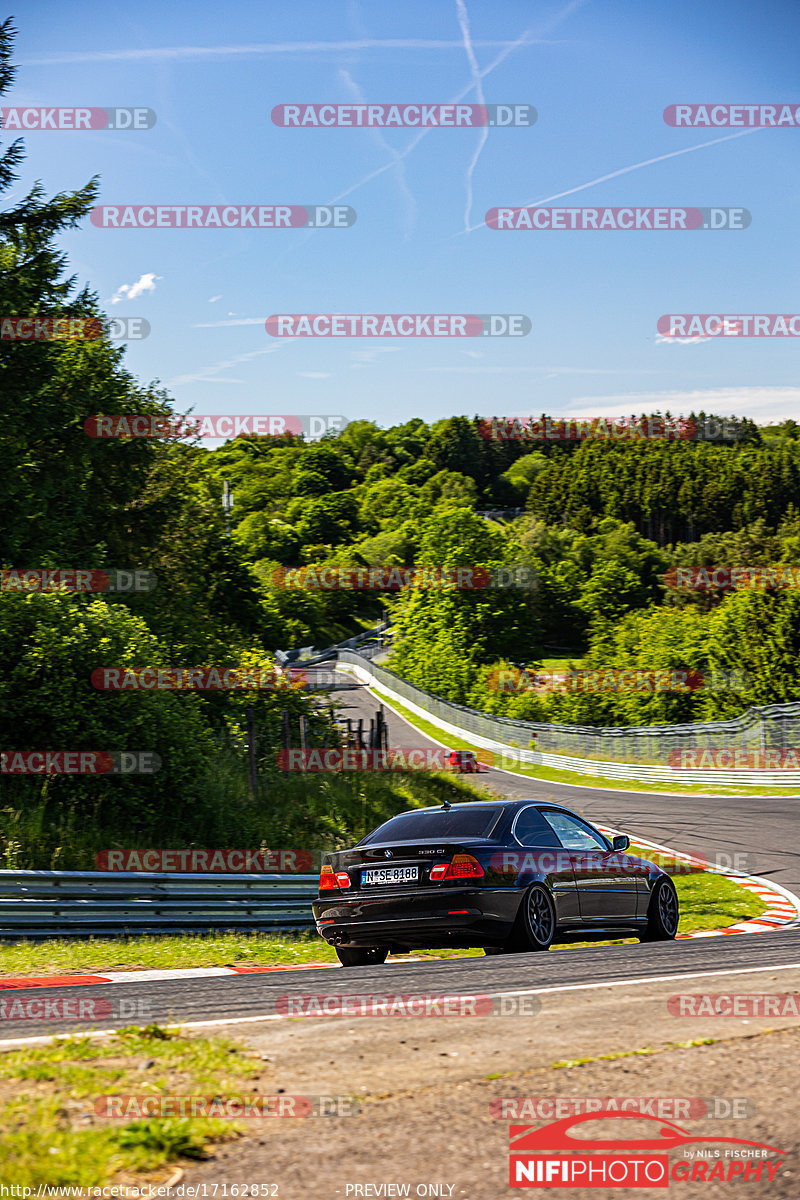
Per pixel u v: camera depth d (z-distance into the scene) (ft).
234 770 90.33
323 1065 18.92
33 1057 19.25
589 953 36.78
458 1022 22.65
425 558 438.81
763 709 164.96
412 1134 15.48
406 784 114.73
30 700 70.08
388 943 37.93
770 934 44.34
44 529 113.19
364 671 414.00
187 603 140.56
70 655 71.51
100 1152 14.11
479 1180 14.02
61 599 77.71
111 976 41.78
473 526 437.99
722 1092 17.34
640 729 199.52
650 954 35.99
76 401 117.60
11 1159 13.65
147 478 138.82
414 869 37.29
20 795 69.15
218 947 49.75
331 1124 15.87
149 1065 18.72
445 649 372.58
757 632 249.55
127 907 52.39
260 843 76.43
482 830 39.32
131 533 139.23
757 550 523.29
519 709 303.07
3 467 108.78
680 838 104.53
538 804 42.63
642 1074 18.31
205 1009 25.93
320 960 49.32
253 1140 15.26
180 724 75.10
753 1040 20.66
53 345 114.62
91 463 127.85
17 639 72.02
